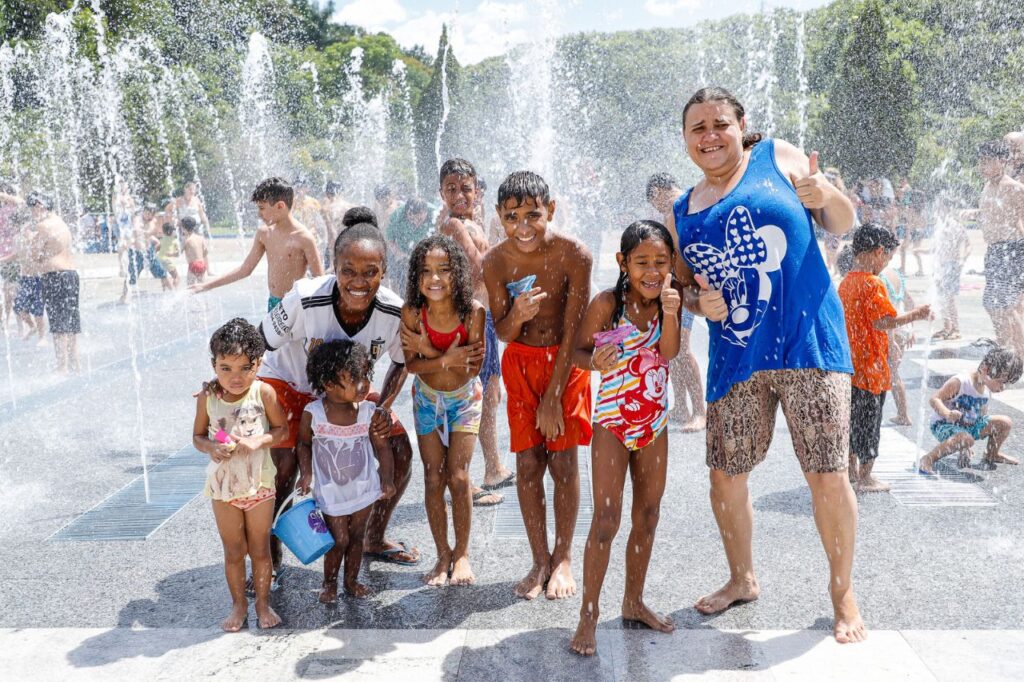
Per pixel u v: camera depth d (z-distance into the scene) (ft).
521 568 12.56
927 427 19.42
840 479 10.08
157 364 28.17
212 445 10.53
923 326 31.22
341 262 11.30
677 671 9.54
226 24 96.02
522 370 11.78
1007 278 24.99
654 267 9.94
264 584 10.94
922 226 45.19
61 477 17.12
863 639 10.14
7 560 13.12
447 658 9.96
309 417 11.55
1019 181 25.21
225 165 91.30
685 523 14.06
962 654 9.77
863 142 57.88
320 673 9.66
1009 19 55.67
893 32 57.77
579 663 9.77
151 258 52.08
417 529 14.28
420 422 12.00
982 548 12.77
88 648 10.36
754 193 10.18
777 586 11.71
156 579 12.37
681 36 86.48
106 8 85.15
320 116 108.17
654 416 10.32
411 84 202.59
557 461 11.78
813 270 10.19
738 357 10.46
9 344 32.45
